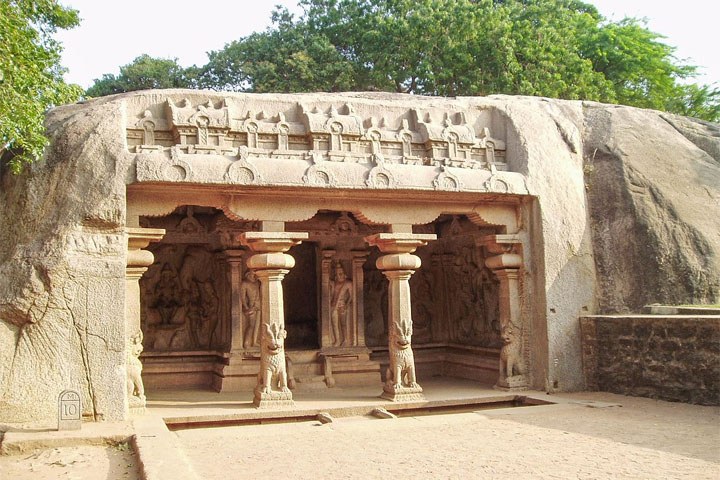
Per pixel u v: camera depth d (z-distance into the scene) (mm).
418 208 9375
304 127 9016
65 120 8219
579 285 9906
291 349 11312
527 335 9859
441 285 12719
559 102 11188
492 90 19391
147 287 10969
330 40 24031
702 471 5176
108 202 7668
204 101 8789
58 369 7391
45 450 6438
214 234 11180
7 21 6605
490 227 10273
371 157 8969
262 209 8609
